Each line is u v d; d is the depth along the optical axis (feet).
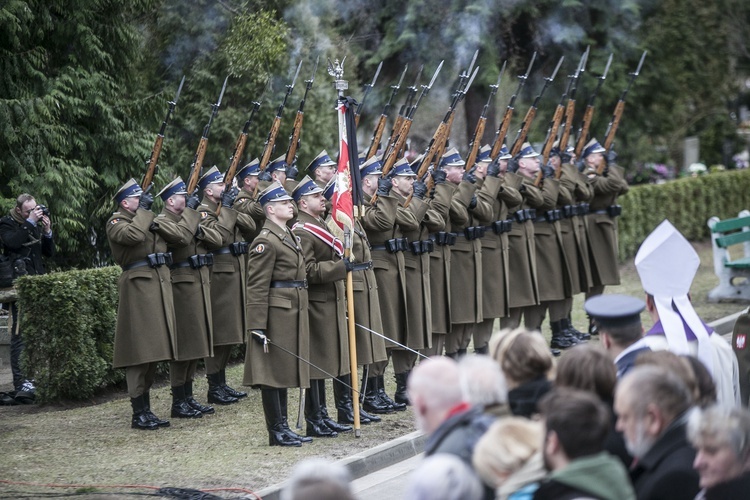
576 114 208.95
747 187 218.79
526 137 117.80
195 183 94.99
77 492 67.56
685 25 225.35
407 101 99.30
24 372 96.63
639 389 40.04
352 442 81.97
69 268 133.18
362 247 89.10
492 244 110.22
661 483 39.50
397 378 97.76
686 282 59.62
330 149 163.63
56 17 128.67
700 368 47.14
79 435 85.46
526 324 119.75
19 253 103.19
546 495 35.32
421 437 83.41
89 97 127.65
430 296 100.07
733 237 141.59
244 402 99.30
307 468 33.99
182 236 91.56
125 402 99.14
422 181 99.30
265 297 79.92
